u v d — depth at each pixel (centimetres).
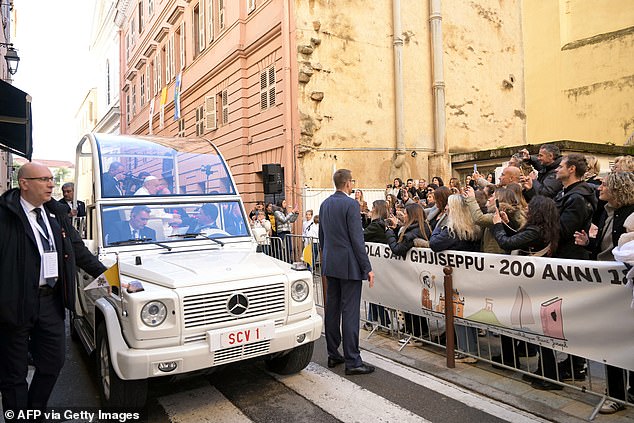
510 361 473
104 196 518
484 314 460
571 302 386
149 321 369
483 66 1628
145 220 523
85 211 591
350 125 1334
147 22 2512
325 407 415
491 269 450
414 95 1460
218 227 559
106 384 417
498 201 470
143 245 505
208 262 448
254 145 1462
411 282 551
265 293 417
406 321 585
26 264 349
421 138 1469
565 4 1998
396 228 612
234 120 1552
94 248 487
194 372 402
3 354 352
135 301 366
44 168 357
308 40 1272
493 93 1652
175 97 2052
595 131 1908
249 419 397
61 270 369
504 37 1691
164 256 482
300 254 882
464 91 1575
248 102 1502
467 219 490
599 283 367
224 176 602
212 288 391
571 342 389
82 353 596
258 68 1438
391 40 1420
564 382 438
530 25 2117
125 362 361
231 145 1573
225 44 1599
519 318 427
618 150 1266
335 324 513
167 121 2233
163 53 2305
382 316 625
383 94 1396
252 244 559
